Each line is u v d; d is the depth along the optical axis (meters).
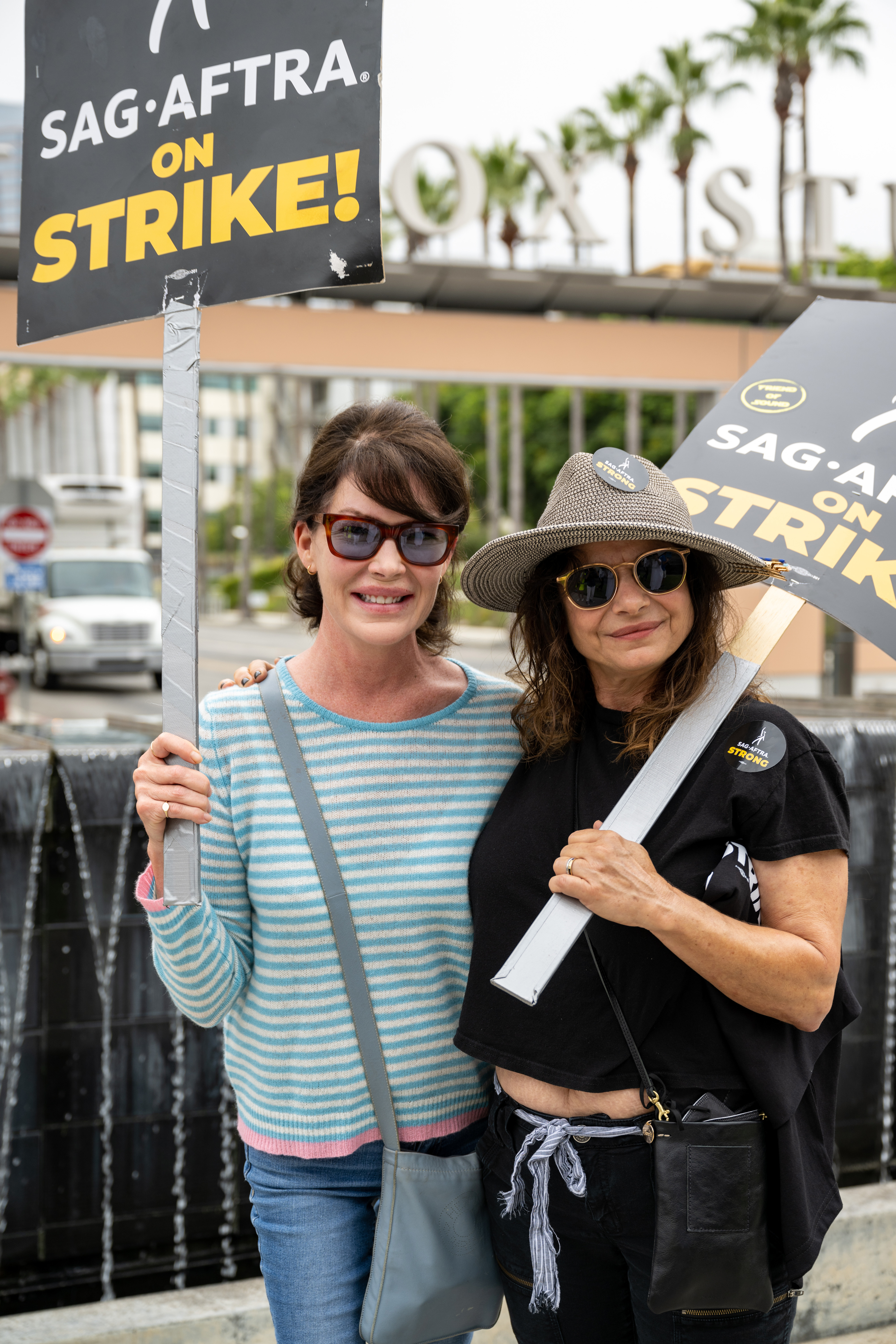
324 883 1.48
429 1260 1.48
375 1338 1.47
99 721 6.16
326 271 1.43
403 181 14.98
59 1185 2.62
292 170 1.44
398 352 14.10
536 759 1.53
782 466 1.82
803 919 1.30
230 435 66.56
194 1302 2.24
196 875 1.36
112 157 1.53
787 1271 1.33
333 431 1.48
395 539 1.43
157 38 1.51
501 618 24.17
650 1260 1.34
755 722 1.37
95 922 2.64
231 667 18.34
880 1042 3.02
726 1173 1.28
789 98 25.44
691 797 1.35
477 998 1.44
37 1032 2.60
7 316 12.09
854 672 14.12
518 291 14.74
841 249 32.28
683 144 27.80
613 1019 1.34
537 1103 1.40
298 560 1.65
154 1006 2.68
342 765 1.52
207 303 1.47
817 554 1.71
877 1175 3.01
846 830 1.36
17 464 55.19
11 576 10.69
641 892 1.25
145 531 19.28
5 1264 2.58
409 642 1.56
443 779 1.55
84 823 2.62
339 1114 1.50
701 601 1.43
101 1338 2.12
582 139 29.30
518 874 1.43
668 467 1.88
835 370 1.89
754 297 15.37
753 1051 1.31
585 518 1.40
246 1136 1.56
